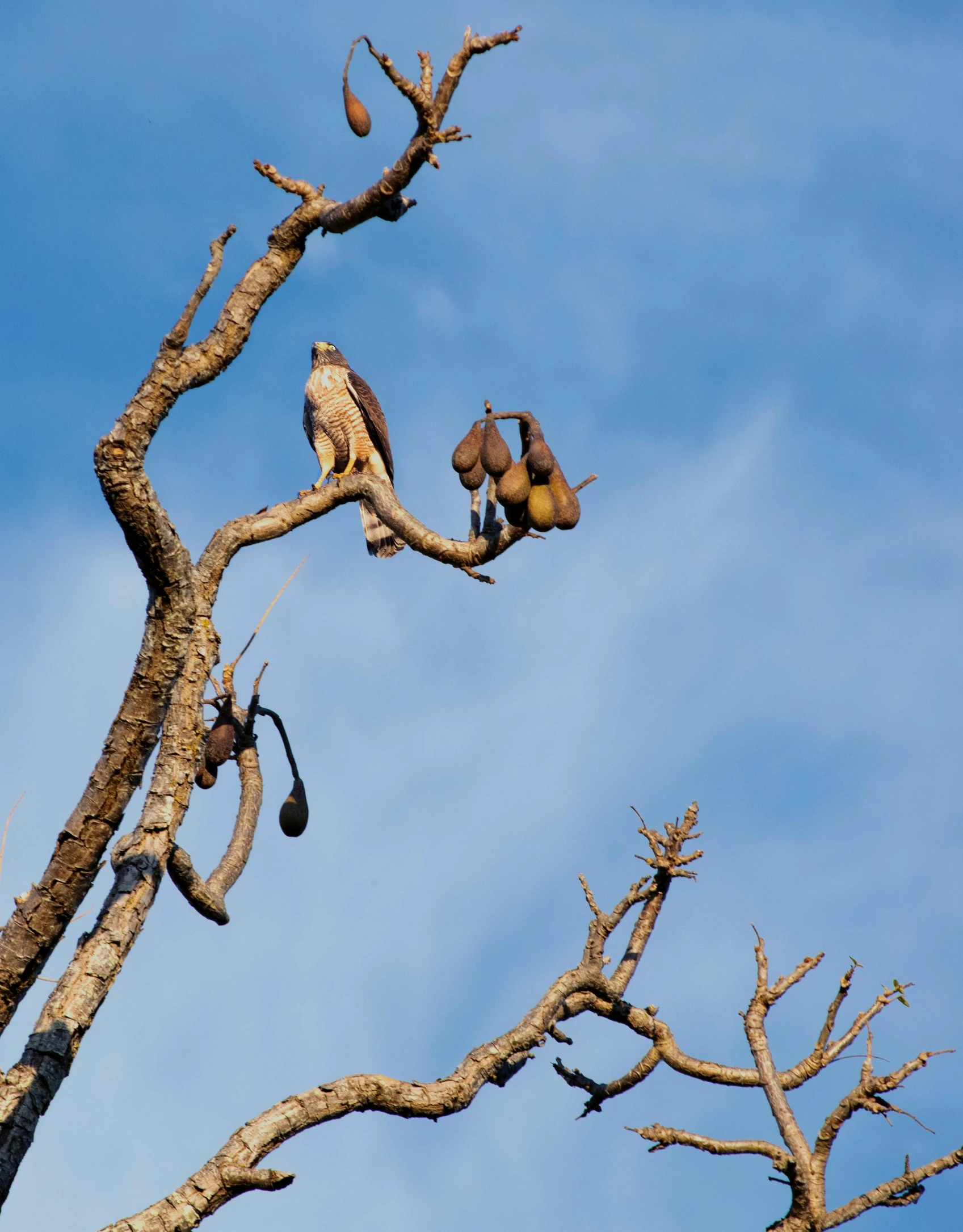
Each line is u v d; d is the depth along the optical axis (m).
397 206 21.28
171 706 20.66
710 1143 22.19
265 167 21.64
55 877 16.91
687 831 25.14
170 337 17.19
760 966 24.38
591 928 24.12
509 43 19.89
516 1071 22.38
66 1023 17.52
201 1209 17.33
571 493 20.38
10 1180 16.41
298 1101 18.86
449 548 23.17
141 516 16.50
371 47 19.73
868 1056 22.44
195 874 21.16
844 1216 21.66
